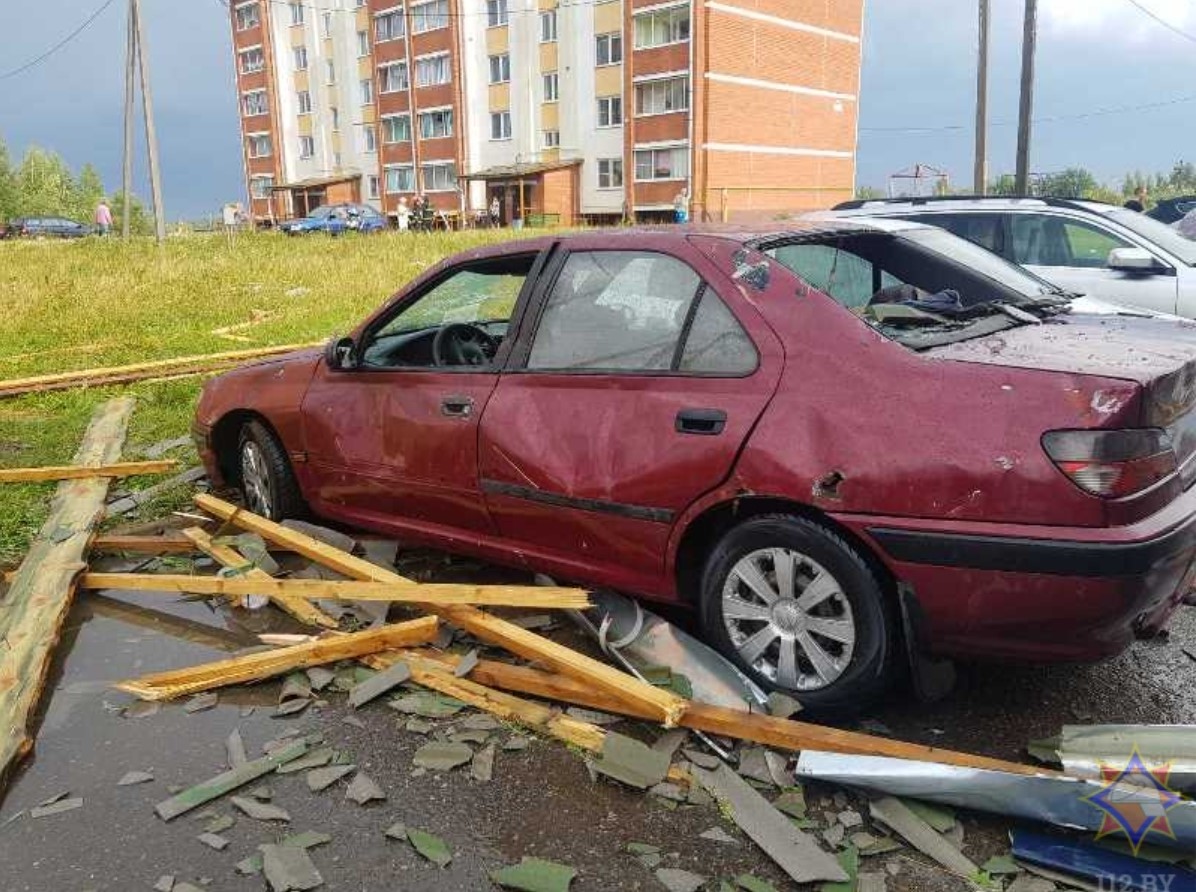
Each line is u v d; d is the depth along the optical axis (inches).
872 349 125.1
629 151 1819.6
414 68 2172.7
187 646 161.6
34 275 732.0
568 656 135.7
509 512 155.9
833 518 121.6
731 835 109.9
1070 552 110.2
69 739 133.1
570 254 156.3
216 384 216.8
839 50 1963.6
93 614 174.9
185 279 729.0
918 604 119.4
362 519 185.0
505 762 124.5
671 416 135.4
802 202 1948.8
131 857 108.6
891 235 167.6
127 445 286.4
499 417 154.6
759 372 130.5
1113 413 110.1
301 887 102.4
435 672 144.5
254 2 2559.1
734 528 132.0
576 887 102.5
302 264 800.3
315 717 137.0
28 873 106.2
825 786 117.1
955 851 105.3
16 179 3467.0
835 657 127.3
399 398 171.6
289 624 168.6
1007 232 326.0
